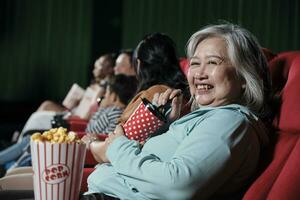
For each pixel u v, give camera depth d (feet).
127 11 19.72
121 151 4.87
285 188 4.38
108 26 19.84
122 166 4.81
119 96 9.30
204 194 4.58
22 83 19.99
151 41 7.26
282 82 5.54
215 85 5.02
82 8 19.80
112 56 13.50
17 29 19.81
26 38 19.88
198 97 5.15
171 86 7.14
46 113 12.78
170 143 4.99
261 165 5.05
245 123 4.78
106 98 9.41
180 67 7.53
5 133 18.81
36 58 19.93
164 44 7.25
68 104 14.37
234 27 5.17
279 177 4.54
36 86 19.99
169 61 7.25
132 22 19.70
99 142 5.83
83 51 19.89
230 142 4.58
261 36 18.80
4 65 19.92
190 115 5.06
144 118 5.37
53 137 4.31
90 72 19.85
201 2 19.25
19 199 5.41
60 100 20.01
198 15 19.29
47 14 19.83
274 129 5.25
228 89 5.03
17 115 20.11
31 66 19.94
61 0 19.80
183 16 19.39
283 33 18.63
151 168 4.60
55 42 19.89
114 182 5.10
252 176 5.01
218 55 5.00
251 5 18.83
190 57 5.32
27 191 5.48
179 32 19.45
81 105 12.80
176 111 5.42
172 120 5.41
